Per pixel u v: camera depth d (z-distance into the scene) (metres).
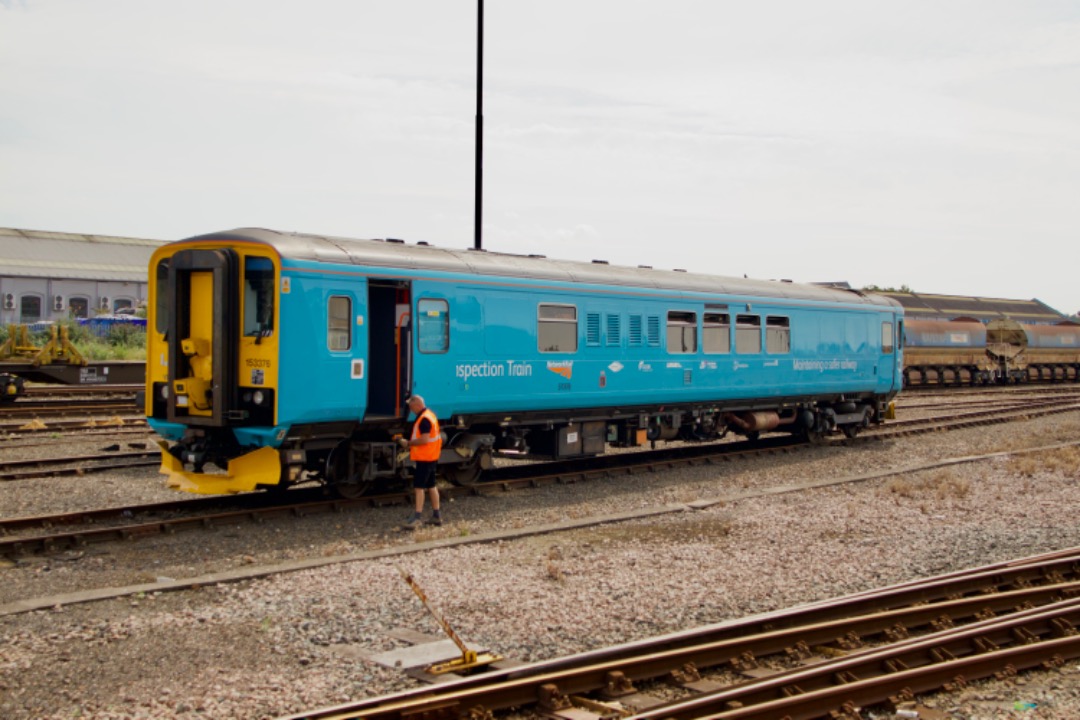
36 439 18.98
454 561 10.45
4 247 59.19
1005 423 26.84
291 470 12.62
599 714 6.28
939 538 11.76
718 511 13.66
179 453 13.04
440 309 14.09
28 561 10.21
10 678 6.79
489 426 15.98
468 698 6.11
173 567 10.22
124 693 6.56
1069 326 56.97
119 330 46.47
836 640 7.64
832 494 15.23
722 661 7.18
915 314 53.78
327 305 12.59
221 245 12.57
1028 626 7.92
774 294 20.50
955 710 6.52
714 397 19.09
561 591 9.26
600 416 17.17
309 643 7.68
